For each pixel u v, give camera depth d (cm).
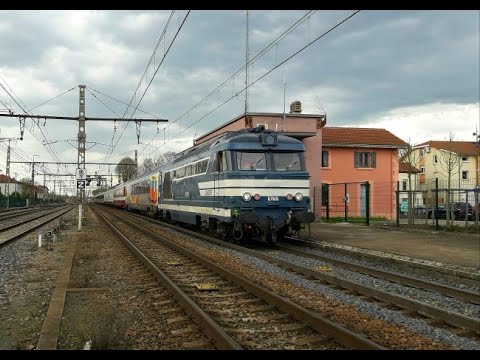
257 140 1627
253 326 693
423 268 1173
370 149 3459
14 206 7831
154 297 877
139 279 1059
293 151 1655
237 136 1633
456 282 1080
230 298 872
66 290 916
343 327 633
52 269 1205
